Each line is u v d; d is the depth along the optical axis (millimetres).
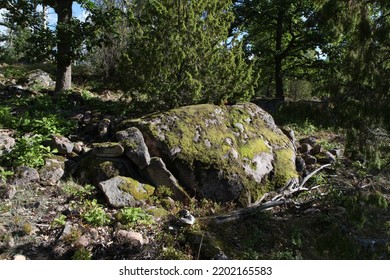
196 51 7754
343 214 5863
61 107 9234
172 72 7852
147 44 7859
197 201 6141
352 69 4496
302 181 7219
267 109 11570
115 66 12570
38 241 4707
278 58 15797
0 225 4805
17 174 5809
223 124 7055
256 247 5367
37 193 5652
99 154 6199
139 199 5777
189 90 7645
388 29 4184
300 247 5469
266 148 7176
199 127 6727
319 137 10258
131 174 6164
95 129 7680
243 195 6281
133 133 6375
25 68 14648
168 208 5832
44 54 10172
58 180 6086
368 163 4754
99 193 5836
